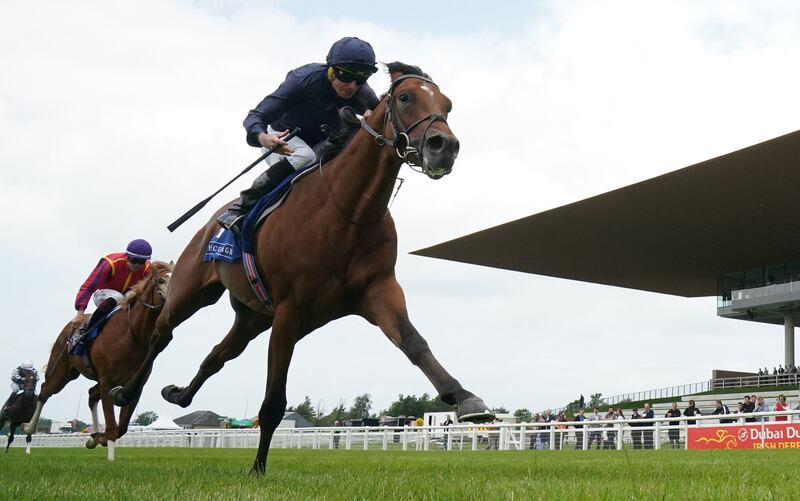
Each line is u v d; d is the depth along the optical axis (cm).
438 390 430
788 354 4962
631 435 1853
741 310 5097
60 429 4972
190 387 694
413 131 467
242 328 661
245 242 559
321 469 689
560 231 4403
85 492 385
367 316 517
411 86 478
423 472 618
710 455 1113
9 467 657
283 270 523
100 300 1014
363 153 496
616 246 4672
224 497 366
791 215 4050
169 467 684
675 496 357
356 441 2411
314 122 575
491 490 388
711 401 4388
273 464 843
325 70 565
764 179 3575
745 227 4266
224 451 1748
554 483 450
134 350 966
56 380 1198
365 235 507
